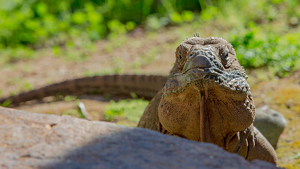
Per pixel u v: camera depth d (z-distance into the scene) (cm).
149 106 507
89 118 711
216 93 326
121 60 1128
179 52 363
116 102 820
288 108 651
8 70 1159
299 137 565
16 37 1450
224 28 1238
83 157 227
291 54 847
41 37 1470
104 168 213
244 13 1361
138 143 244
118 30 1427
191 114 351
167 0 1520
